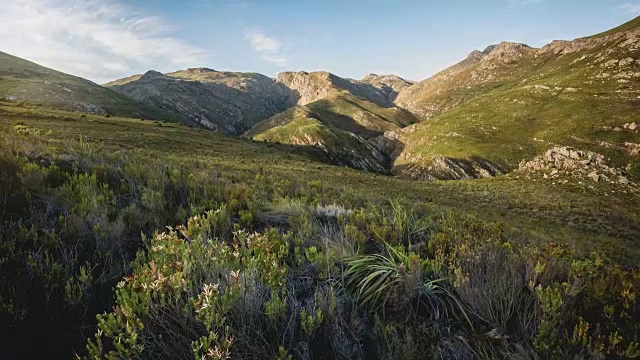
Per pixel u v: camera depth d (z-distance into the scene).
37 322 2.55
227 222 5.02
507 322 2.84
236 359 2.26
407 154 136.38
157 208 5.33
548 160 59.19
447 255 4.09
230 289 2.66
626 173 51.38
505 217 26.62
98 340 2.11
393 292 3.20
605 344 2.49
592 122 100.94
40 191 4.88
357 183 39.34
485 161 103.56
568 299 2.88
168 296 2.71
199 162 17.09
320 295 2.88
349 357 2.48
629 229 28.61
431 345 2.54
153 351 2.32
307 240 4.67
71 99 130.38
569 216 31.09
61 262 3.16
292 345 2.52
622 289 2.98
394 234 4.86
